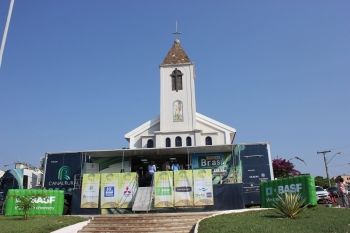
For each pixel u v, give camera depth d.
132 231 17.91
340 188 23.48
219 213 20.12
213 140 45.91
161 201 23.56
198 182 23.77
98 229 18.34
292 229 14.11
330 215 17.17
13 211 23.12
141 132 48.16
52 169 27.11
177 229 17.91
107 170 27.92
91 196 24.23
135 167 28.97
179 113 48.16
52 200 23.88
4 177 29.80
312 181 20.64
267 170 26.19
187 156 28.69
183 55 51.22
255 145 26.88
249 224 15.30
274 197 23.09
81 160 27.20
